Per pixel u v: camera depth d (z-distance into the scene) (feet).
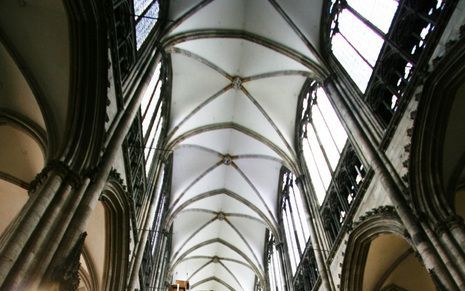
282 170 88.74
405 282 49.67
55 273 24.61
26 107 36.45
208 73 74.64
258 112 78.74
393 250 45.96
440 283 27.81
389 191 36.17
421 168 33.12
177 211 92.43
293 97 75.66
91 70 32.58
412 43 40.06
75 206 27.73
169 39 58.70
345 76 54.24
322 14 63.26
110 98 35.81
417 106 34.09
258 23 66.59
